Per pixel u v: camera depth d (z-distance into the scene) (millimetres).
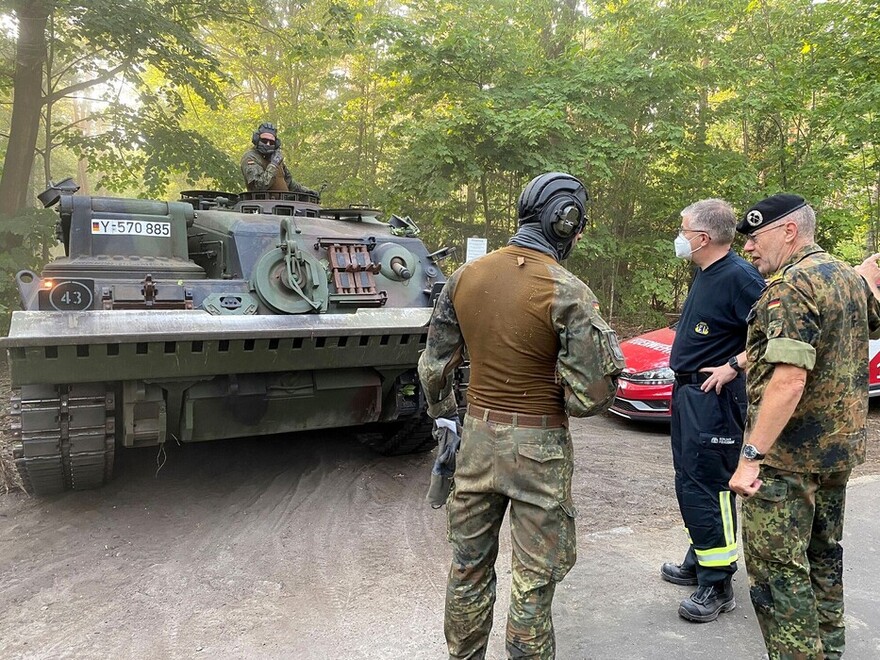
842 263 2475
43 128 17547
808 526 2461
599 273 11133
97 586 3582
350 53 13602
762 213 2555
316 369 4637
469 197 11703
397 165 10219
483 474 2322
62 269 4641
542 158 9094
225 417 4613
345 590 3543
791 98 9555
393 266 5617
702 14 9367
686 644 2975
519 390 2268
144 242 5055
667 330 7773
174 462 5664
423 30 9656
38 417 4117
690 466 3170
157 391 4289
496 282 2316
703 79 9758
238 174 12062
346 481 5273
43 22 9695
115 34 9516
